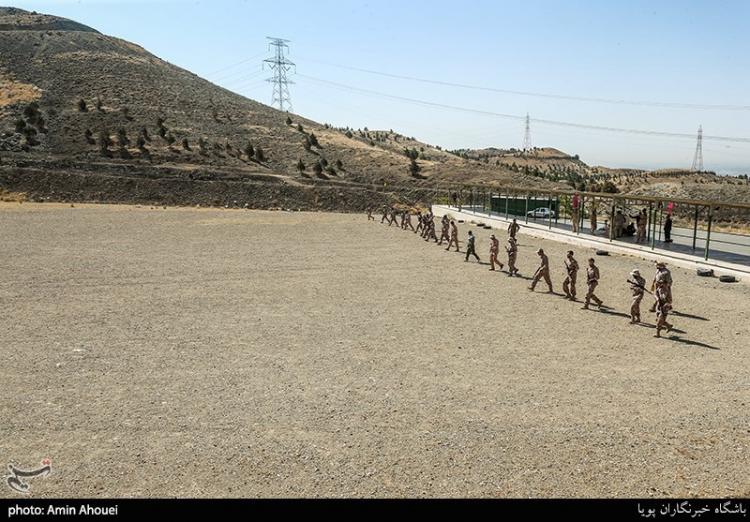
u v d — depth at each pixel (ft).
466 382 41.04
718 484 27.78
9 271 80.43
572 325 56.80
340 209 235.81
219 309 61.98
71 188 214.28
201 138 297.94
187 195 225.35
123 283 74.64
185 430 32.81
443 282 78.43
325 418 34.68
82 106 300.61
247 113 373.20
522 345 50.11
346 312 61.36
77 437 31.78
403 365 44.60
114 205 201.05
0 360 44.32
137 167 241.55
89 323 55.52
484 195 175.63
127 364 44.01
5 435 31.91
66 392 38.27
